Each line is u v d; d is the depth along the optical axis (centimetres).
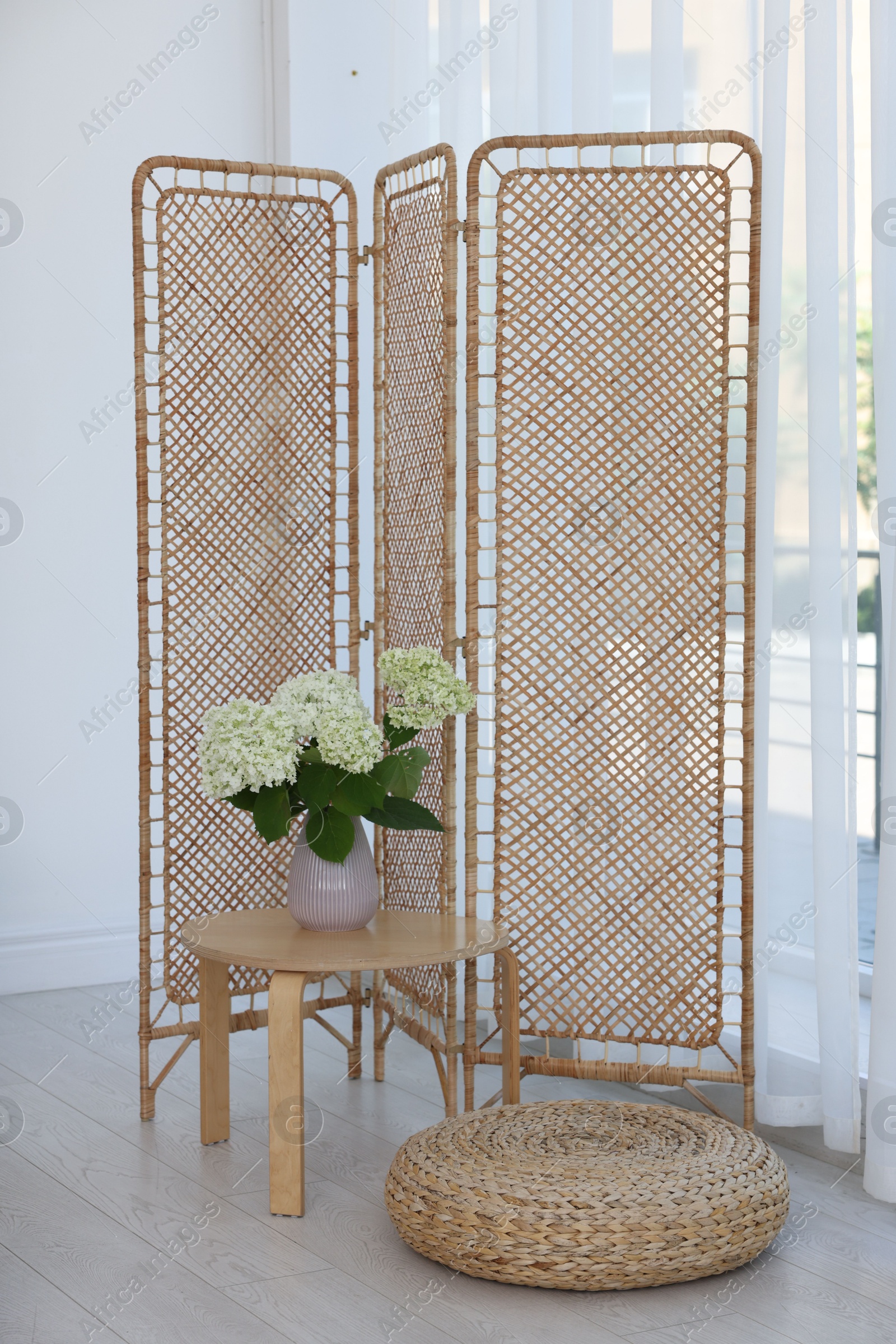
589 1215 226
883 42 260
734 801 315
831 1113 283
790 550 293
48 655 404
